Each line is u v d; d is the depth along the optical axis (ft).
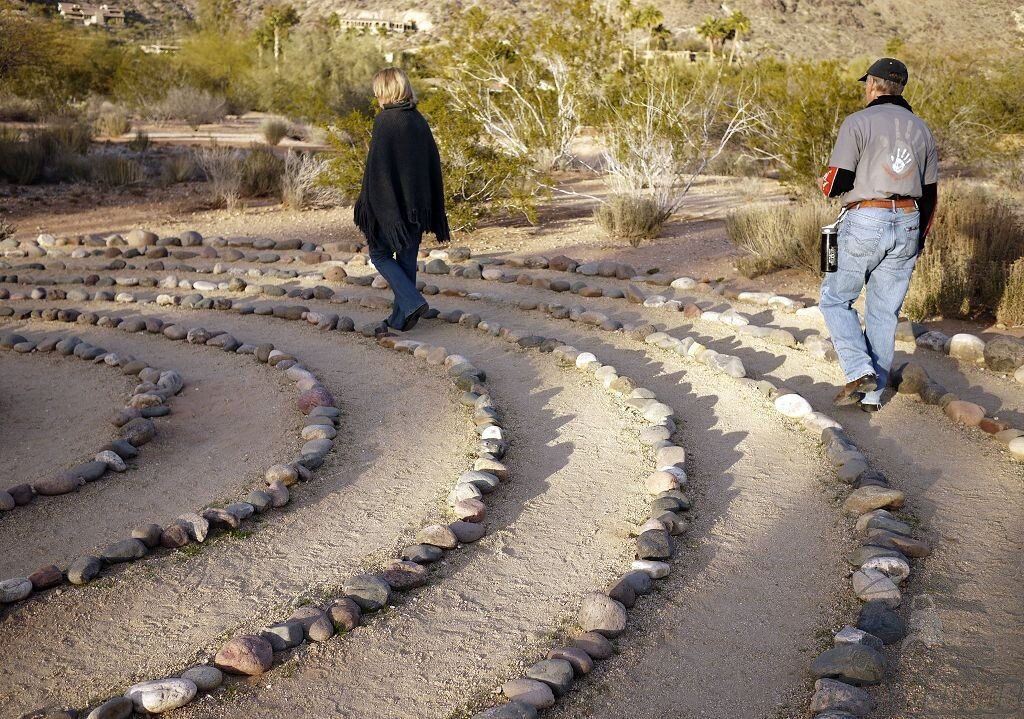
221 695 9.80
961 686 9.55
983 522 13.23
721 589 11.78
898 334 21.99
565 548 12.96
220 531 13.50
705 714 9.45
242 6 293.43
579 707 9.59
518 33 49.98
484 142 48.75
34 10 90.22
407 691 9.89
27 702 9.78
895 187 16.44
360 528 13.64
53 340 23.17
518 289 28.32
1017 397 18.37
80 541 13.44
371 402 19.04
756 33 272.31
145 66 107.14
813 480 14.87
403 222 23.07
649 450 16.29
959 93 56.90
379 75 22.74
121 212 43.83
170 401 19.54
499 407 18.61
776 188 49.62
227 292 28.66
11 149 51.16
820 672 9.80
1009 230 27.20
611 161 42.24
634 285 28.55
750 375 20.16
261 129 82.43
